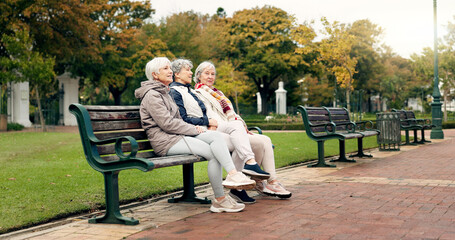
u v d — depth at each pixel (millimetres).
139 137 4230
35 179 5691
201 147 3982
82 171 6488
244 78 44750
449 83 31422
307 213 3881
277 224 3490
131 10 36500
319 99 52062
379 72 50188
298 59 41031
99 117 3791
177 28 36875
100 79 31812
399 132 10250
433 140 14133
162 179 5809
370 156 8844
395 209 3971
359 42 46500
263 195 4863
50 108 32312
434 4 15656
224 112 4926
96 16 31516
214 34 41938
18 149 10938
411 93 59969
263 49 41281
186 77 4645
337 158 8734
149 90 4133
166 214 4020
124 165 3479
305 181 5848
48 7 23938
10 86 26047
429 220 3523
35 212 3920
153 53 34406
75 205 4227
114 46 31312
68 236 3281
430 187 5176
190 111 4508
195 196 4613
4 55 24609
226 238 3096
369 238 3014
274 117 32125
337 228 3314
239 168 4512
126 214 4047
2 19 23375
